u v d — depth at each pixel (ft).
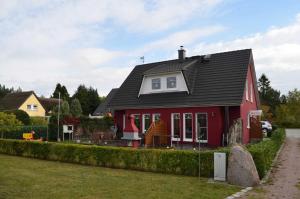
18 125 96.02
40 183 36.83
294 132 156.97
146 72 91.35
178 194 31.99
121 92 100.89
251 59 86.02
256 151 40.55
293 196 31.68
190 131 80.18
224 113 76.89
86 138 101.30
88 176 41.60
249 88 88.33
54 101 230.07
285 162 55.06
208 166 41.63
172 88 86.43
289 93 210.79
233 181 36.86
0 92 309.83
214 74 82.94
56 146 58.54
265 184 37.19
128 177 40.96
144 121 90.53
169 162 44.47
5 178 39.65
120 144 79.51
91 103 215.31
